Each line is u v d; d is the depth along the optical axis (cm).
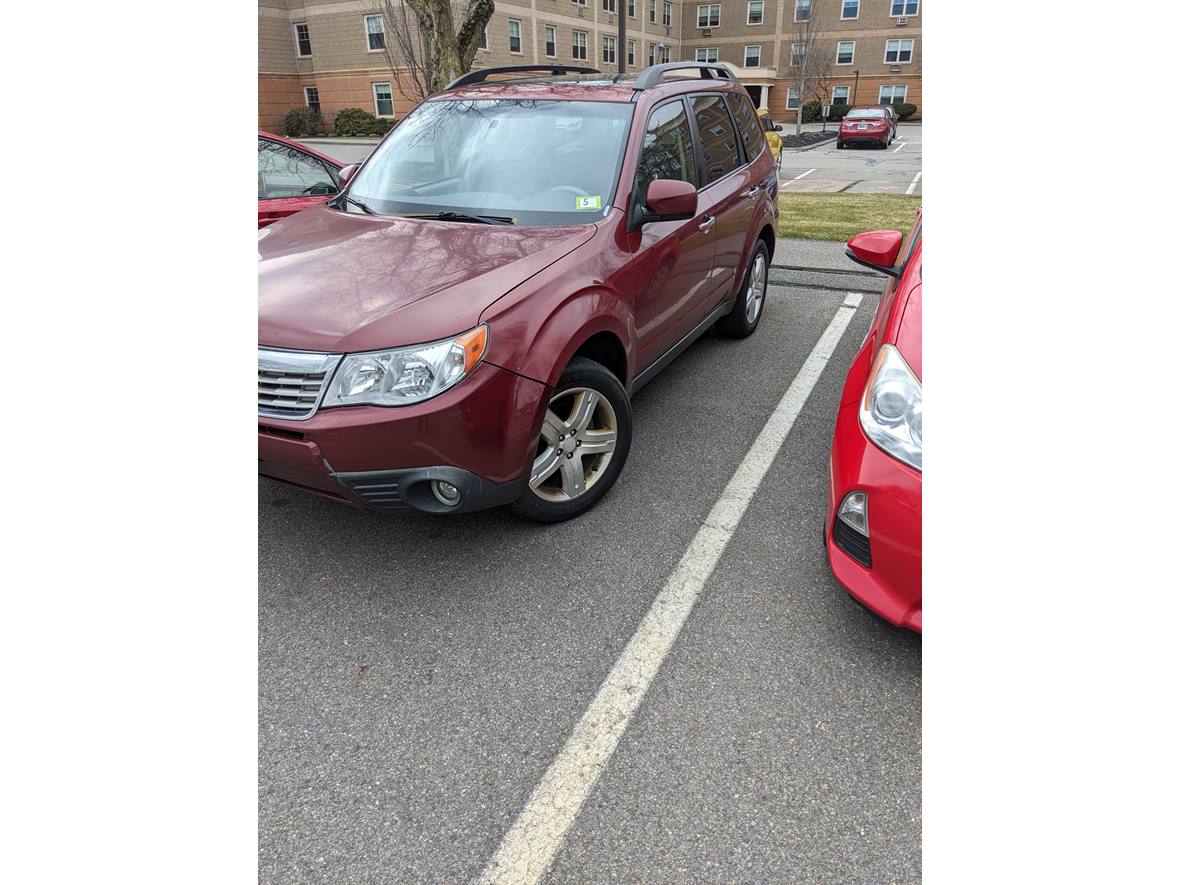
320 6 3275
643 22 4412
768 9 4750
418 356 224
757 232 463
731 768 188
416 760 192
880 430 200
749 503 307
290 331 231
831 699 208
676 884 161
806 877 162
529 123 340
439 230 293
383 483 230
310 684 217
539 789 184
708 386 428
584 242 283
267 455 231
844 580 210
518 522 295
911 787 182
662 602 248
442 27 931
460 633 236
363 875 165
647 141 336
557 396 268
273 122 3428
